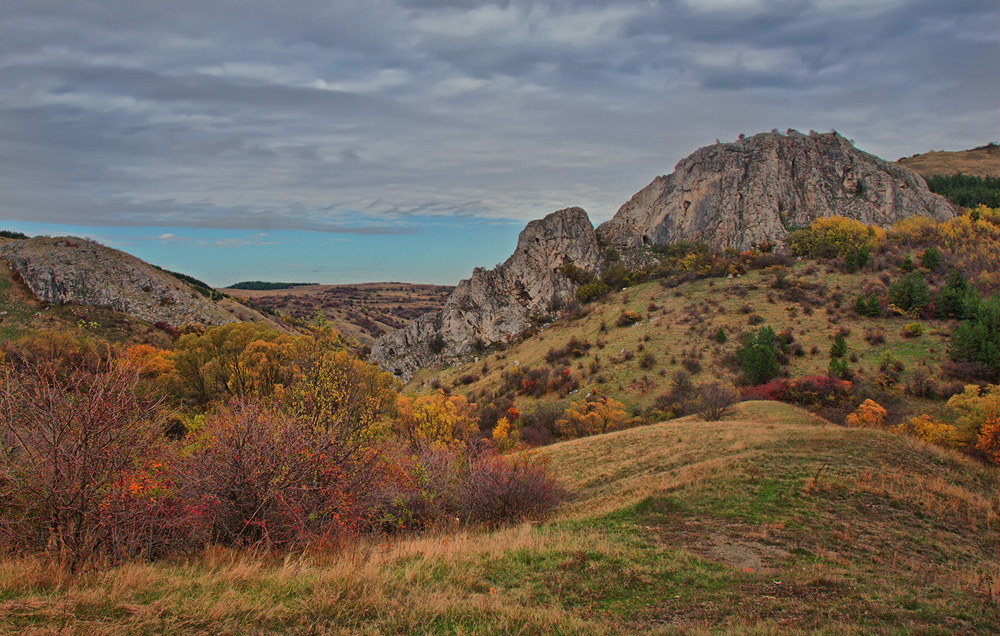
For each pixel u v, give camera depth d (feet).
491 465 56.24
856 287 317.22
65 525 25.61
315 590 22.13
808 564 34.63
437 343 461.37
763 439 80.02
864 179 535.19
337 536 33.83
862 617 24.84
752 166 526.98
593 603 25.72
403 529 43.47
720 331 280.31
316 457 34.88
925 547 41.11
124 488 27.55
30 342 87.76
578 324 383.65
